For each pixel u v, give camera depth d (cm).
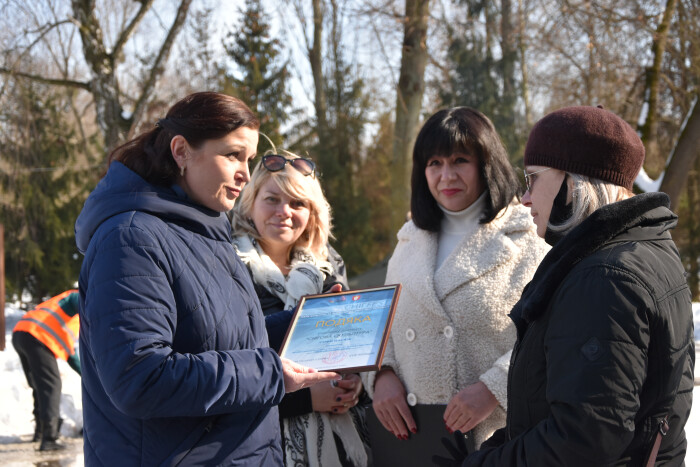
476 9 2033
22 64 1689
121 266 178
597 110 184
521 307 182
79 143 1880
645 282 155
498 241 270
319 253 331
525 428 174
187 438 185
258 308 209
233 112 197
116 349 172
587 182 179
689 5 1341
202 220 198
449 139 273
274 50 1791
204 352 186
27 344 552
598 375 150
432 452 259
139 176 196
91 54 1559
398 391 272
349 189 1773
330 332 243
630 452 160
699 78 1352
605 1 1361
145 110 1599
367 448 305
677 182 1257
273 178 309
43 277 1780
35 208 1759
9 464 511
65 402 647
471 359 264
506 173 279
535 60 1645
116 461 183
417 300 274
